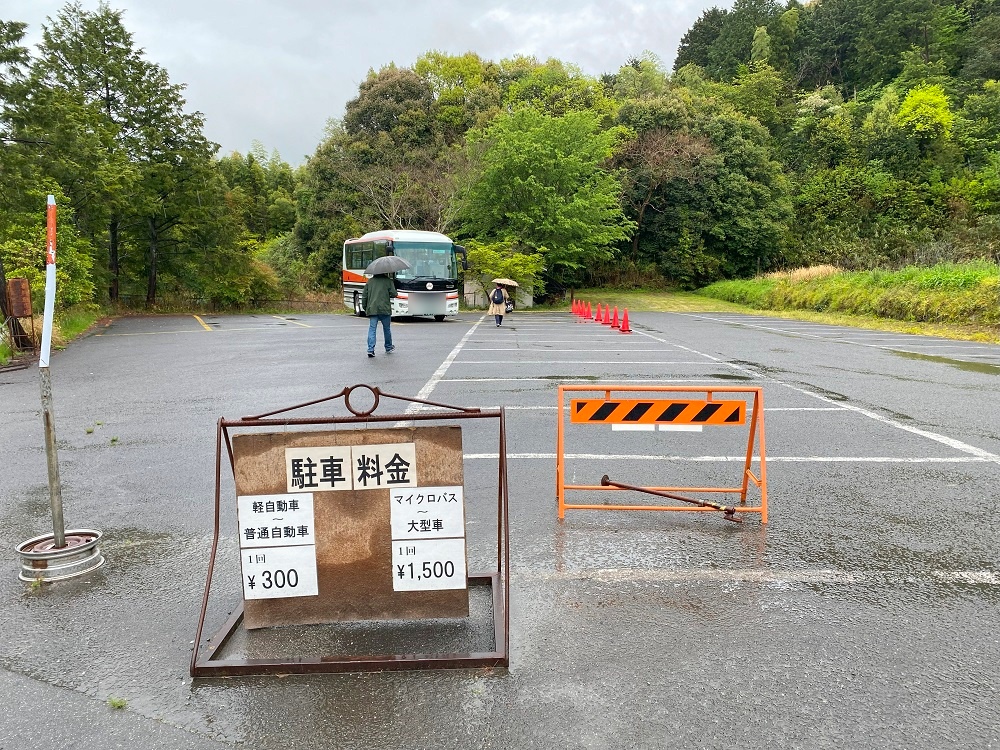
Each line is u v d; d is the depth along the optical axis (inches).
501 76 2068.2
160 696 111.7
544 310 1315.2
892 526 183.5
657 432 285.7
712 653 122.9
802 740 99.6
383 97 1731.1
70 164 884.0
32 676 117.5
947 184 1934.1
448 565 129.0
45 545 163.9
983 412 328.5
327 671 117.6
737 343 668.7
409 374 438.9
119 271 1208.8
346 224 1562.5
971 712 106.0
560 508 189.6
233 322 952.9
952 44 2623.0
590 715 105.7
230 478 225.5
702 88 2365.9
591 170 1407.5
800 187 2027.6
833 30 2906.0
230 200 1282.0
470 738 100.7
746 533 179.3
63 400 362.9
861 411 329.7
